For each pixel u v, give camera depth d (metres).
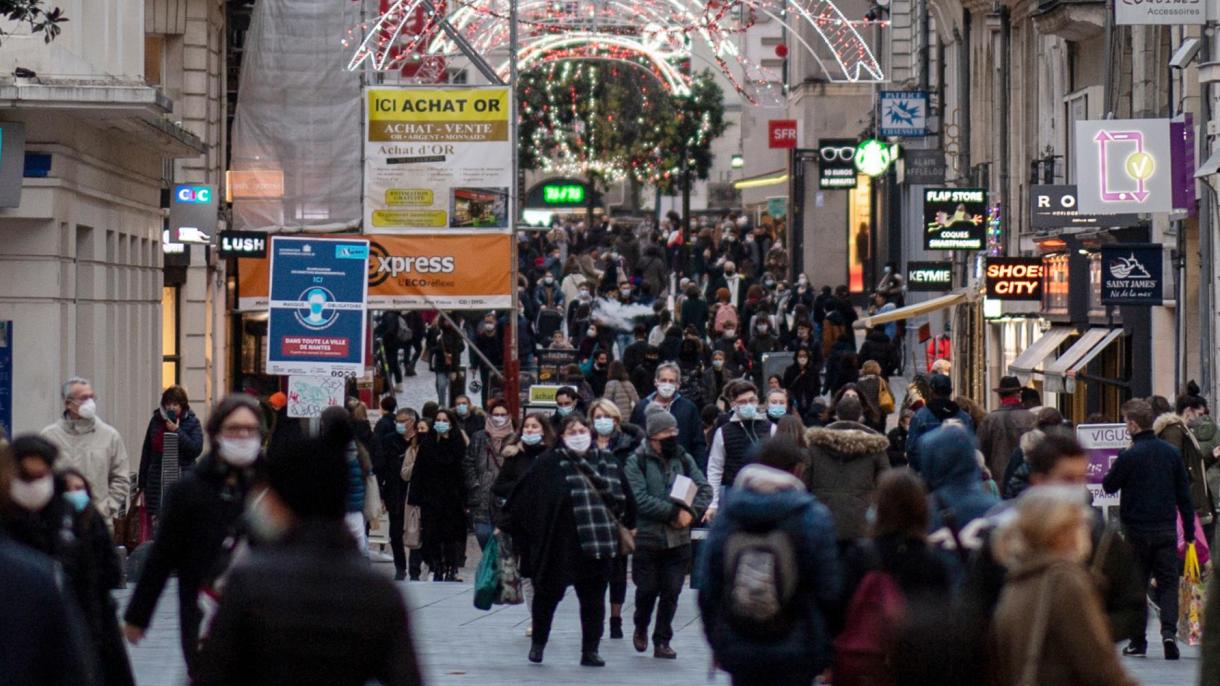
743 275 138.38
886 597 24.11
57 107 63.44
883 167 128.62
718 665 26.42
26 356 66.00
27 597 17.28
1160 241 77.50
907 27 148.50
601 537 39.66
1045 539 21.67
